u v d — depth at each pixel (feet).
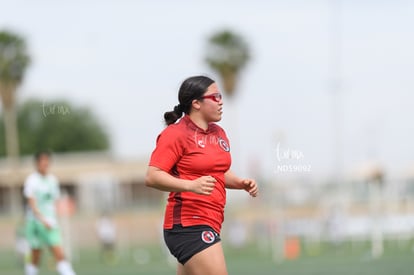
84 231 488.02
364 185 368.07
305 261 195.72
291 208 391.04
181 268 74.95
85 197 628.28
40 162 138.51
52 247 138.82
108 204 563.07
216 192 72.38
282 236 272.31
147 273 176.55
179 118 74.08
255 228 388.57
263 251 286.46
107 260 269.85
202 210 71.51
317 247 276.82
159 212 533.55
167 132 71.41
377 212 255.91
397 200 298.97
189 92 72.54
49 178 139.03
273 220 302.04
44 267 223.71
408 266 160.97
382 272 149.69
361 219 279.28
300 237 303.68
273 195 326.65
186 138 71.36
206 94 72.33
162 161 70.44
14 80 583.58
